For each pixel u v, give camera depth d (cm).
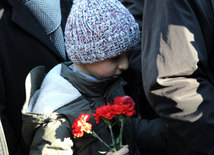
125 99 157
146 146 189
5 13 218
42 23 235
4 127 213
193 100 126
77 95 167
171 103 128
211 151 127
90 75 172
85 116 149
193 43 123
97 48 157
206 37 129
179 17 123
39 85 185
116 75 171
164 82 125
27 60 222
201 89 129
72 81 169
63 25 254
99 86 171
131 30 162
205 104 128
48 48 233
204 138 129
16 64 219
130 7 198
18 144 227
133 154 186
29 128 163
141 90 208
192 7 127
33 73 177
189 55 123
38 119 157
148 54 131
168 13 125
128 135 184
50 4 235
